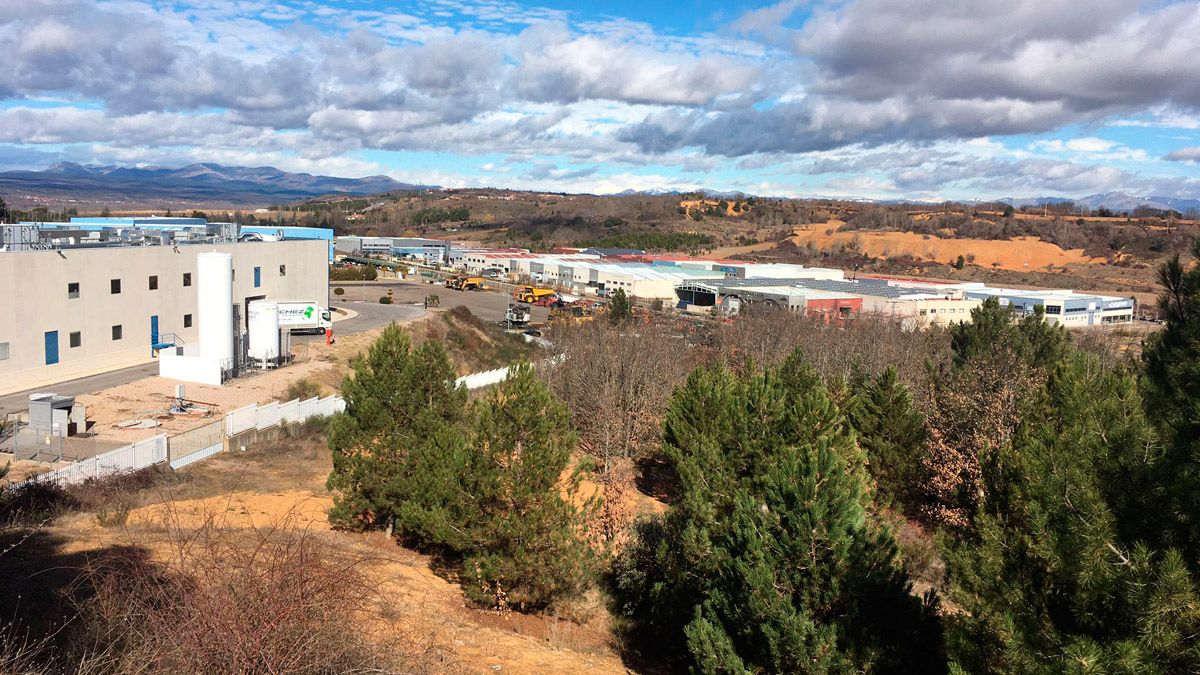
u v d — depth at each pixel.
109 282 36.50
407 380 18.28
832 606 11.02
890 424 24.48
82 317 35.09
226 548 10.73
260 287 49.41
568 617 15.61
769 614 10.91
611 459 31.31
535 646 13.26
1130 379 12.80
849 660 10.37
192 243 44.31
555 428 15.35
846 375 43.00
